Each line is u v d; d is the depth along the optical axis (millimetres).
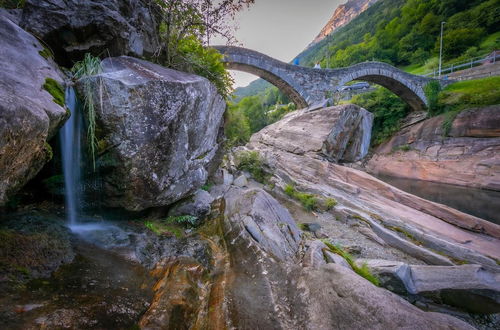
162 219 4953
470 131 18781
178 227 4891
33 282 2219
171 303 2580
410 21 55188
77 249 3033
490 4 39969
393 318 2516
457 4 47125
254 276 3623
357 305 2717
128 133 3318
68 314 2021
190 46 6930
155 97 3521
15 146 1746
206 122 5152
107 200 3852
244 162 12102
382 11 91688
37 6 3301
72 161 3357
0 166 1705
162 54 5633
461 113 19781
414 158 21859
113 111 3189
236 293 3195
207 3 5762
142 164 3592
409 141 23859
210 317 2717
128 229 4066
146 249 3666
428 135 22016
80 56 3766
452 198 14219
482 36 40062
